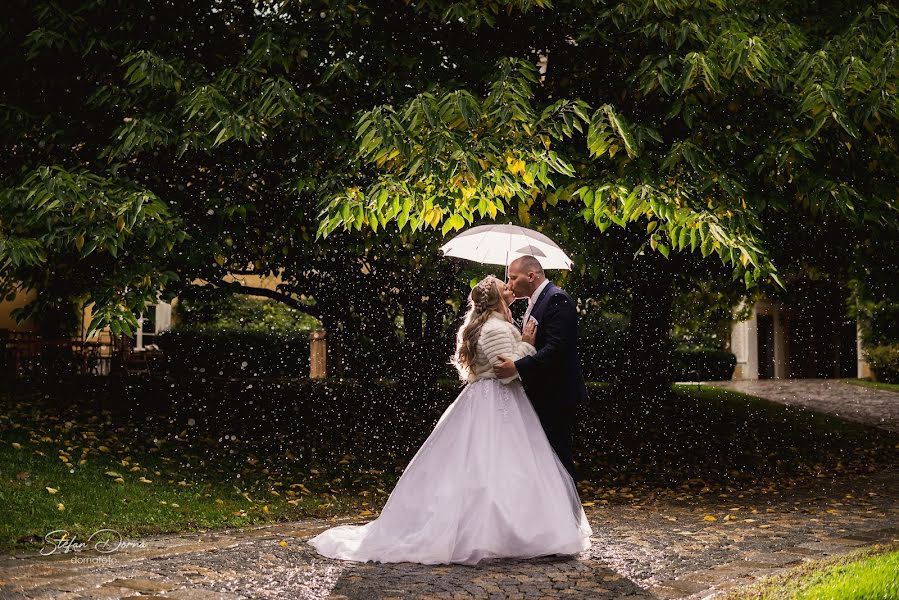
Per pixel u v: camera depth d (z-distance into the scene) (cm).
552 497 482
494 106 678
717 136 757
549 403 502
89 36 852
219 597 391
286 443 983
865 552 493
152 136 759
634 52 805
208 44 911
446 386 1473
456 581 427
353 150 767
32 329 1622
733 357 2566
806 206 787
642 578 435
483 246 536
